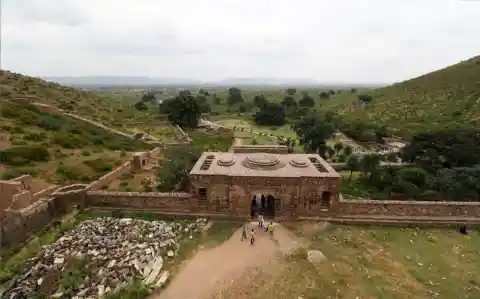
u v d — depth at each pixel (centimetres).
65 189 3388
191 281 2236
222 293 2111
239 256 2553
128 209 3272
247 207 3130
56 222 3105
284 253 2598
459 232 3080
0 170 3681
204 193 3191
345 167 5825
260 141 8256
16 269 2405
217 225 3050
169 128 9025
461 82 11412
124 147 6047
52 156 4462
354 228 3081
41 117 6194
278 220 3134
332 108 15450
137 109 12238
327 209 3155
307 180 3059
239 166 3397
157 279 2241
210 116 13550
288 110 14400
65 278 2227
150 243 2627
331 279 2269
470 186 4112
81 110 8475
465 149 5366
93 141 5872
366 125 9544
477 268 2469
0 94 7019
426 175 4672
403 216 3178
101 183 3756
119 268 2314
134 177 4316
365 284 2227
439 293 2158
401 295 2123
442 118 9412
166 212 3219
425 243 2844
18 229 2762
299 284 2208
